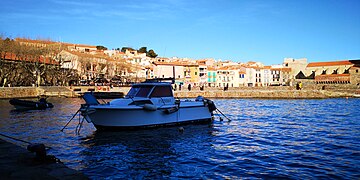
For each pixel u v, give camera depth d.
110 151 13.66
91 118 17.88
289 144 14.77
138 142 15.64
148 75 101.50
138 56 127.06
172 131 18.95
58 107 37.84
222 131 19.19
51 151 13.54
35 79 69.19
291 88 69.88
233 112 32.59
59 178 7.19
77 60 86.69
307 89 70.12
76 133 18.14
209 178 9.61
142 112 18.58
